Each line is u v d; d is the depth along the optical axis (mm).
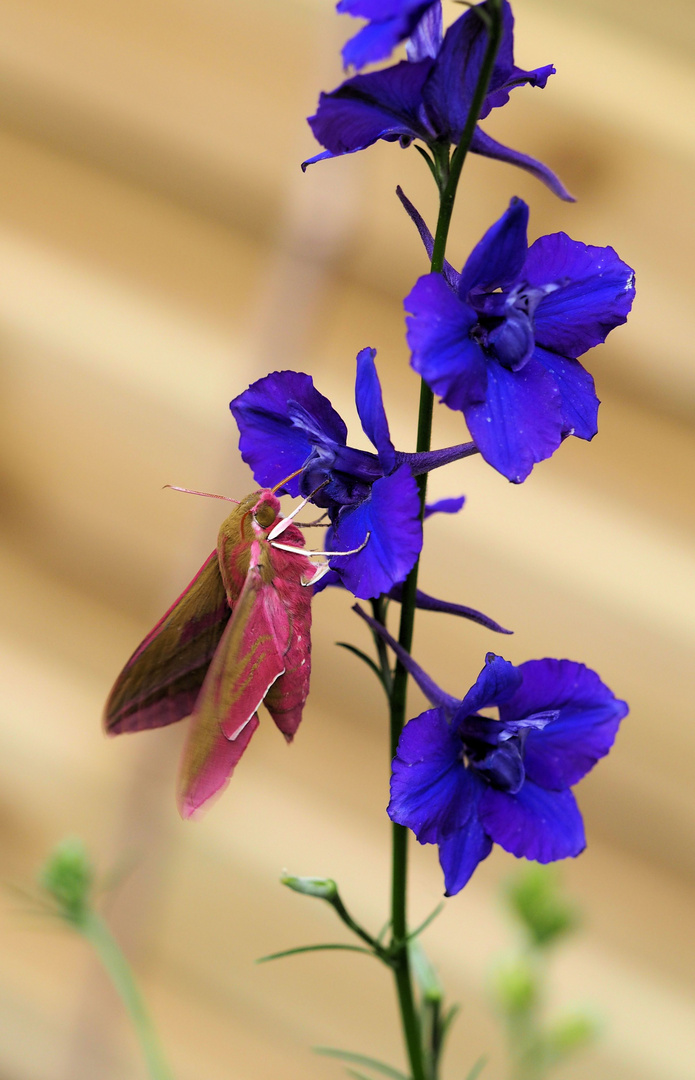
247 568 511
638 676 600
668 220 602
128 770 596
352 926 504
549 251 493
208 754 505
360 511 494
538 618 602
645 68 602
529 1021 541
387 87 483
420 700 604
